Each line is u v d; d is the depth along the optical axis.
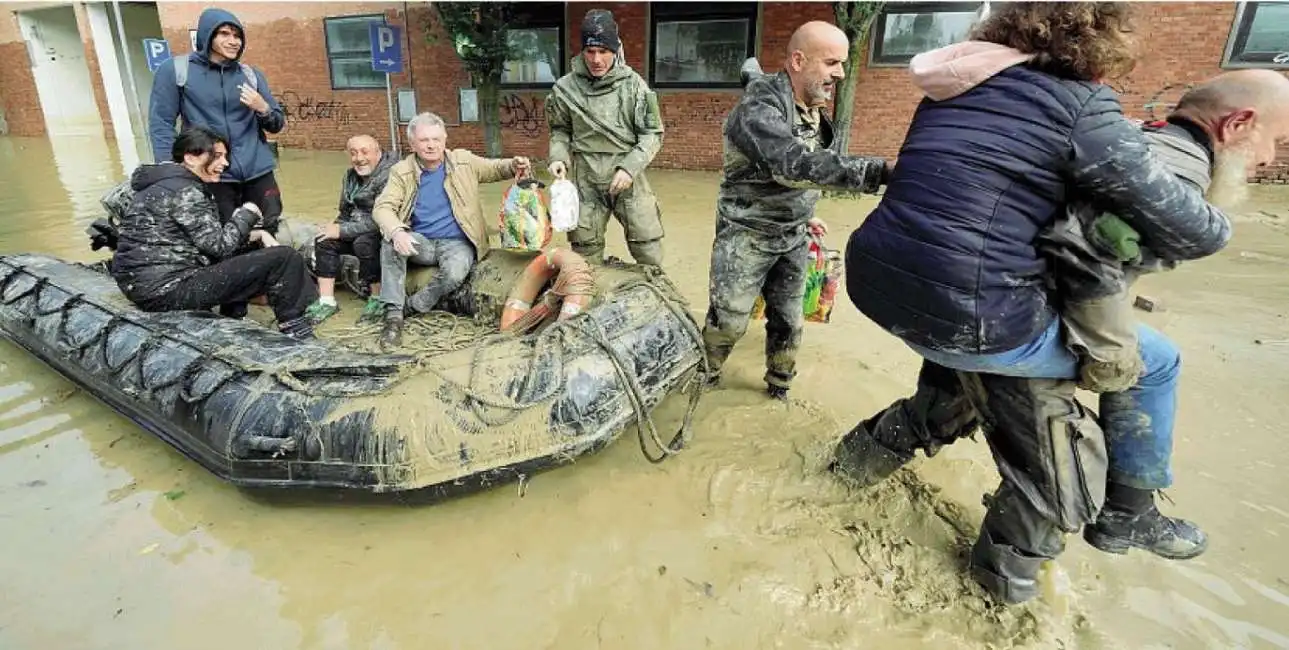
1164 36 8.56
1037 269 1.82
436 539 2.54
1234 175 1.86
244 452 2.58
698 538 2.54
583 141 4.07
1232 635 2.14
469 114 12.66
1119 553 2.38
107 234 4.53
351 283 4.77
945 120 1.85
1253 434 3.19
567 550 2.48
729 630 2.15
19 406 3.43
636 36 11.25
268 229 4.79
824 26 2.59
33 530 2.54
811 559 2.43
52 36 17.03
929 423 2.49
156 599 2.24
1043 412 2.03
